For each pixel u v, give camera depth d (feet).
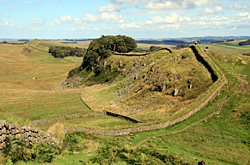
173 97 161.48
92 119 157.48
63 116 163.32
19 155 45.32
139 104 172.65
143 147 81.00
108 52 347.56
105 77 308.81
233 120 111.24
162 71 196.44
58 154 58.29
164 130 113.80
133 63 287.28
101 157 59.26
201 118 124.57
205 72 175.01
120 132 107.04
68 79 402.31
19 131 51.98
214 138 95.14
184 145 89.81
